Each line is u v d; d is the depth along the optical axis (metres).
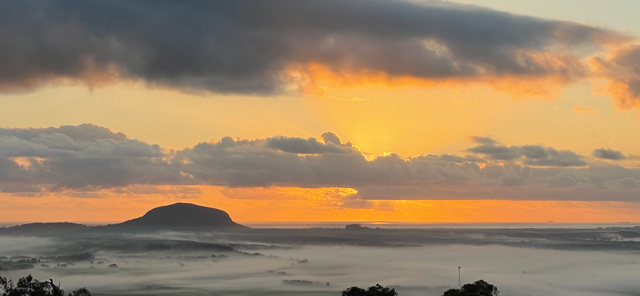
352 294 155.62
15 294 158.75
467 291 165.25
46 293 161.00
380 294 153.50
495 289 170.88
